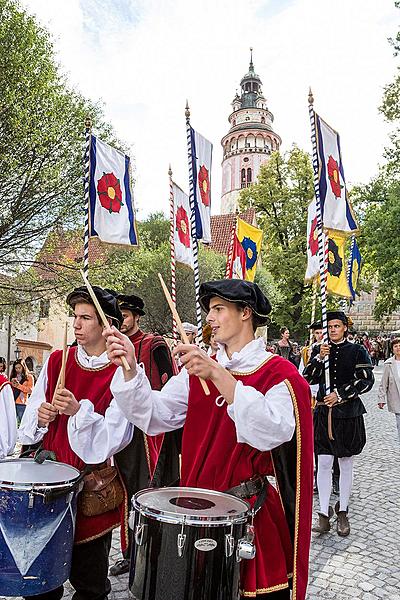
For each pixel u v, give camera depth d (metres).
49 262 13.98
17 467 2.58
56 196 13.72
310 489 2.14
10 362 17.22
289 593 2.12
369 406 15.02
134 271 15.16
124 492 2.80
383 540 4.88
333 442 5.01
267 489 2.17
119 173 5.72
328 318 5.49
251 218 32.47
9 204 13.32
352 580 4.03
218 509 1.95
